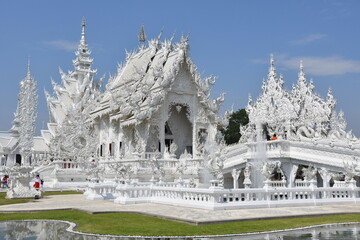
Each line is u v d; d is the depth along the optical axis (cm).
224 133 9456
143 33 6353
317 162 3528
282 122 5709
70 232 1443
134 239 1310
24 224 1658
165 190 2450
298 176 4447
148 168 4081
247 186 3616
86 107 6294
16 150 6681
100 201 2695
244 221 1670
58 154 5584
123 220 1731
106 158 5197
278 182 3181
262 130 5722
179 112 5222
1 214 1997
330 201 2386
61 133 5753
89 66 7775
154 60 5534
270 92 6056
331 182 3959
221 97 5100
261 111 6047
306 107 5903
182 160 4284
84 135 5731
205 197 2123
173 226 1540
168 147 5103
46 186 4541
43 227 1572
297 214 1836
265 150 3891
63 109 7231
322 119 5725
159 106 4659
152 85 4900
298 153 3703
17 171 3100
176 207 2206
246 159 3972
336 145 3556
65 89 7444
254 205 2116
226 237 1319
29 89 5844
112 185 2909
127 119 4916
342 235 1358
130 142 4978
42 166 5166
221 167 2100
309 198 2345
